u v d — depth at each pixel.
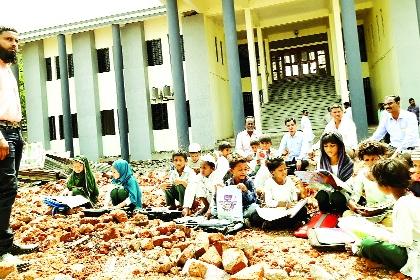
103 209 5.98
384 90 18.33
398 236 2.96
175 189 6.57
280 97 20.44
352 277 3.00
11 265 3.24
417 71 15.66
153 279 3.16
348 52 13.52
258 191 5.88
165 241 4.14
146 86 20.05
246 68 21.89
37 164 11.92
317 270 2.97
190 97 18.55
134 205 6.18
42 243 4.46
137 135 19.97
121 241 4.27
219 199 5.05
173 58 15.23
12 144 3.51
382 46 17.88
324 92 19.66
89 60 20.98
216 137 18.47
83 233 4.69
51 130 22.59
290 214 4.53
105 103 21.23
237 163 5.23
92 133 20.94
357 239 3.41
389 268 3.14
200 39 18.44
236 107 14.25
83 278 3.28
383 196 4.22
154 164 18.03
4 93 3.44
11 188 3.50
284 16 18.86
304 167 8.38
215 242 3.66
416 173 3.85
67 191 7.41
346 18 13.55
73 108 21.75
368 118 21.05
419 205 2.99
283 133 17.22
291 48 22.19
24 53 22.44
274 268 3.21
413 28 15.73
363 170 4.44
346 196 4.29
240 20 18.86
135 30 20.06
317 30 21.05
